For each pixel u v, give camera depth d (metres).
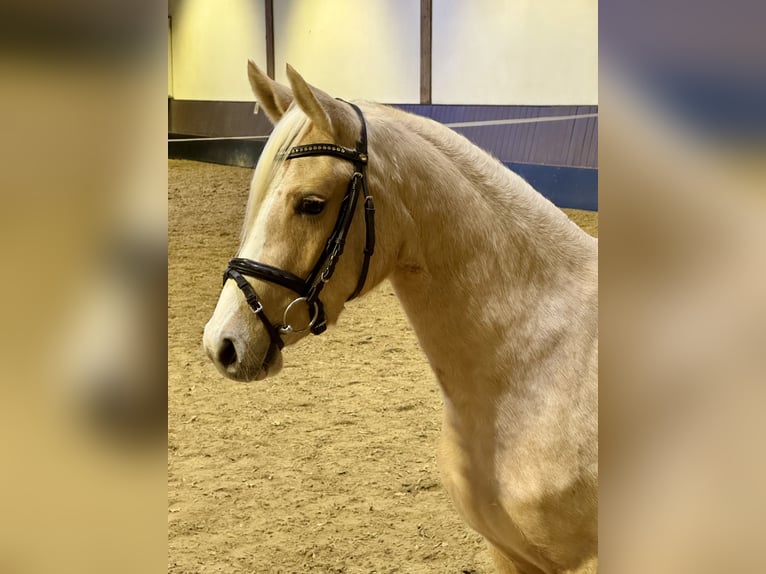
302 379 4.36
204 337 1.53
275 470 3.26
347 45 12.20
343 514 2.89
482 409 1.60
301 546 2.69
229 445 3.51
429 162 1.57
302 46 13.05
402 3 11.18
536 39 9.50
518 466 1.55
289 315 1.50
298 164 1.49
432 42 10.86
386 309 5.81
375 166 1.52
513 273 1.57
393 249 1.56
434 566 2.56
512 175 1.67
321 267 1.50
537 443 1.54
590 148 8.37
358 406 3.94
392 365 4.57
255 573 2.54
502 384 1.57
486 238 1.57
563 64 9.23
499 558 1.83
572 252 1.64
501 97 10.03
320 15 12.59
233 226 8.82
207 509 2.95
